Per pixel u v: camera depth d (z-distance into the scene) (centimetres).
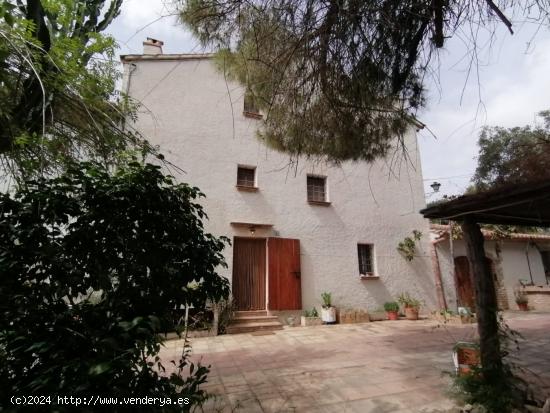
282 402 340
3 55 234
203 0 234
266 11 235
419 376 418
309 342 638
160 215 211
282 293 849
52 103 282
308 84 285
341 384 392
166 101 866
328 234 960
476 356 367
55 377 149
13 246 167
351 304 931
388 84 278
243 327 746
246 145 919
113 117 329
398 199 1093
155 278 208
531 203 318
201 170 851
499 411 304
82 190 192
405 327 806
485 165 446
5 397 144
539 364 467
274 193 918
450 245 1053
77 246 187
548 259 1315
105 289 187
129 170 219
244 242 870
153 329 174
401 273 1025
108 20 338
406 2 217
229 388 381
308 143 387
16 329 156
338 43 240
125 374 167
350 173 1045
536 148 398
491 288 364
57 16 308
